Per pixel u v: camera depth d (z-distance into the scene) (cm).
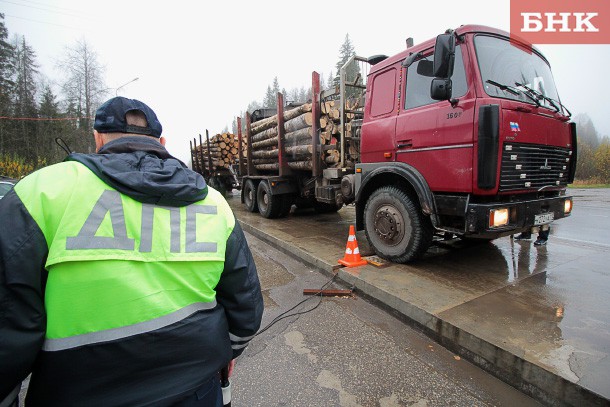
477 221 310
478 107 306
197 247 97
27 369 80
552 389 193
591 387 179
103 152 100
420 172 365
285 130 714
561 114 384
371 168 433
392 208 404
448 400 200
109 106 107
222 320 108
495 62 335
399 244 397
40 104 3359
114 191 89
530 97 345
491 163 297
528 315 267
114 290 84
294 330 287
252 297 116
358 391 209
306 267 461
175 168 102
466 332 243
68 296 81
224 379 129
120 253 85
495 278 353
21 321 77
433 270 382
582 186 2048
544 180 353
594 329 244
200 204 105
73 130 3152
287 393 208
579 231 595
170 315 91
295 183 764
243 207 1019
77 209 84
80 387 83
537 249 468
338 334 280
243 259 113
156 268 91
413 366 235
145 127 110
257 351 255
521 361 208
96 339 83
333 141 604
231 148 1383
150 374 88
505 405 197
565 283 337
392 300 313
